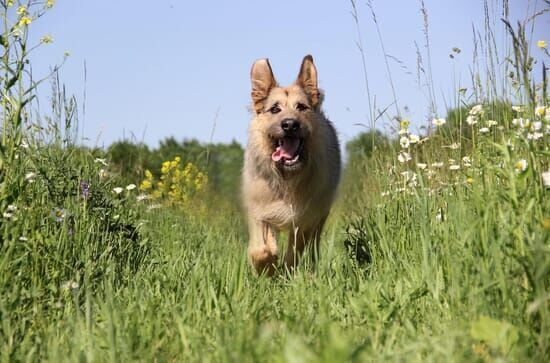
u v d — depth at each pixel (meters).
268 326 3.79
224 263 5.86
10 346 3.69
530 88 4.51
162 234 7.78
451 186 5.63
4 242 4.50
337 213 8.36
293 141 6.69
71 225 5.44
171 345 3.84
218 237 8.38
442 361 3.27
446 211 5.28
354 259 5.94
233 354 3.38
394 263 5.06
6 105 5.06
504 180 4.82
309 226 7.02
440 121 6.54
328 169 7.12
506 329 3.36
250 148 7.01
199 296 4.50
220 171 13.48
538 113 4.52
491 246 3.93
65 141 6.60
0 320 3.91
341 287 4.66
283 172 6.71
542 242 3.79
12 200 4.97
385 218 6.11
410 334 3.82
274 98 6.98
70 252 5.17
